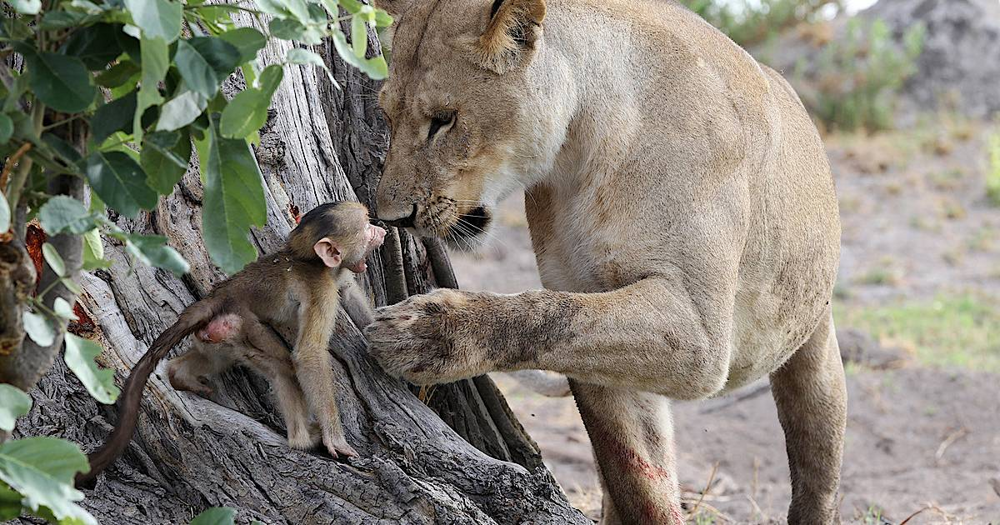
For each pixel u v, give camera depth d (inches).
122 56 191.0
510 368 292.0
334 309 265.7
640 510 331.0
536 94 307.9
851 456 625.3
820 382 403.2
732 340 346.0
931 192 1257.4
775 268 348.8
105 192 177.6
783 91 373.4
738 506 505.0
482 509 274.8
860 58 1503.4
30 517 250.7
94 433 269.0
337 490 258.8
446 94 307.3
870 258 1090.1
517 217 1150.3
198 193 292.7
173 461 263.4
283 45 320.2
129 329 275.4
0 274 167.5
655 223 306.5
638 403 330.0
